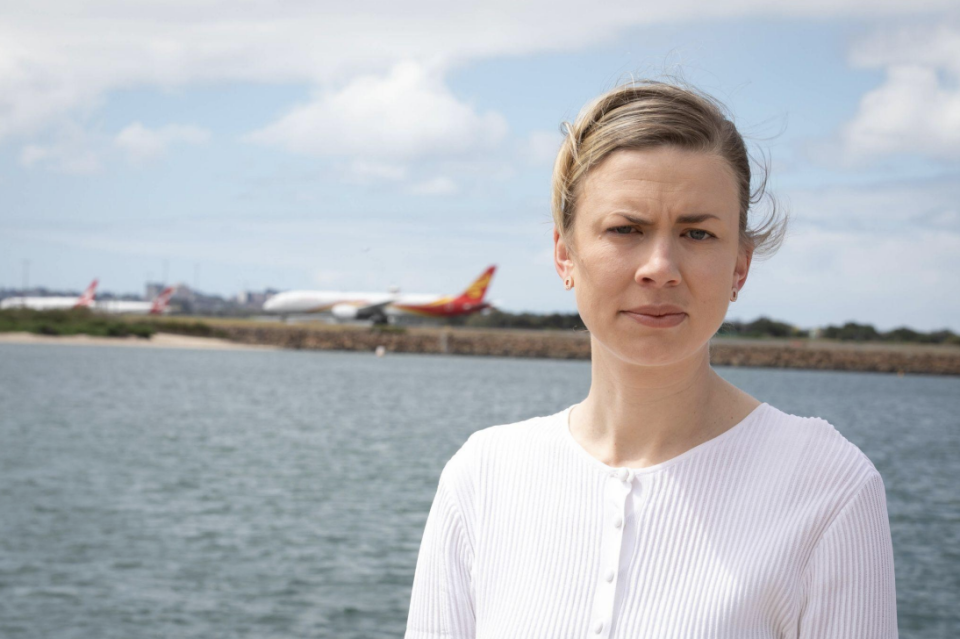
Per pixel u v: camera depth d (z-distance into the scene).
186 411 38.81
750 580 1.44
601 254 1.52
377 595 11.52
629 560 1.51
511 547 1.63
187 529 15.20
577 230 1.58
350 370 79.62
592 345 1.70
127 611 10.62
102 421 33.78
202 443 28.02
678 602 1.45
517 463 1.71
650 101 1.54
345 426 34.50
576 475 1.63
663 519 1.52
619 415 1.64
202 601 11.09
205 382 57.97
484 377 76.12
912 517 18.28
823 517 1.46
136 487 19.45
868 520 1.47
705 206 1.49
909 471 25.81
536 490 1.66
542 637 1.52
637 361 1.52
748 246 1.68
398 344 134.00
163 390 50.12
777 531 1.47
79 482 19.91
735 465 1.54
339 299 115.12
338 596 11.44
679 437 1.60
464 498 1.75
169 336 136.50
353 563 13.09
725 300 1.54
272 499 18.36
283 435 30.91
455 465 1.80
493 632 1.58
